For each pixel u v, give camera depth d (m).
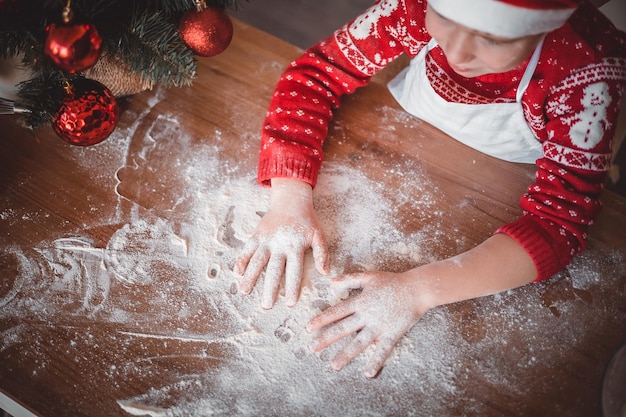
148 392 0.71
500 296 0.77
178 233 0.80
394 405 0.70
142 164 0.85
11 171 0.84
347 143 0.86
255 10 1.50
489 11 0.58
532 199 0.76
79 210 0.81
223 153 0.86
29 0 0.66
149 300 0.76
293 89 0.84
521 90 0.75
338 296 0.77
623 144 1.26
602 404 0.69
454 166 0.85
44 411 0.69
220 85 0.91
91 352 0.73
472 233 0.80
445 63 0.80
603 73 0.71
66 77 0.73
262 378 0.71
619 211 0.82
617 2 0.88
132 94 0.89
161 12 0.74
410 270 0.76
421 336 0.74
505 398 0.71
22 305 0.76
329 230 0.80
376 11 0.80
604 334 0.74
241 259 0.77
